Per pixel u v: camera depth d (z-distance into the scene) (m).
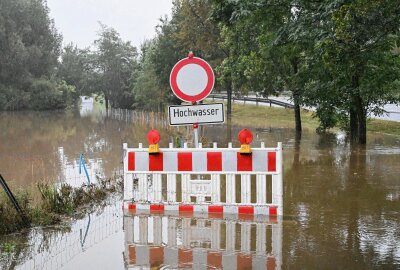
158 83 46.25
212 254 5.50
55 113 59.19
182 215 7.30
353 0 8.35
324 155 15.05
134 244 5.93
